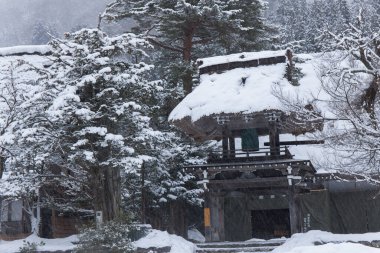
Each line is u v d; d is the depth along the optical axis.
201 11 33.38
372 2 27.98
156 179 31.22
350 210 30.22
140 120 23.28
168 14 34.12
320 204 29.19
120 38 24.14
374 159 16.59
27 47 33.44
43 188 26.88
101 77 23.12
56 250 22.25
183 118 29.20
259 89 28.89
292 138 32.41
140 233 22.81
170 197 31.39
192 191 32.09
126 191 29.66
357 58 18.50
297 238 23.48
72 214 29.38
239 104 28.31
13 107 22.17
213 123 30.55
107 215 23.33
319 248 12.61
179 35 36.59
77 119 22.59
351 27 19.34
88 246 20.38
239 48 39.59
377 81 17.48
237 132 32.84
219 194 29.19
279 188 29.47
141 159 22.64
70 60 23.70
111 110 22.91
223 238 29.20
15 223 27.47
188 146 31.73
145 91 24.41
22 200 27.22
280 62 31.00
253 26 37.19
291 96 23.38
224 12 34.06
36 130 21.11
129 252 20.56
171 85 35.00
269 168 27.66
